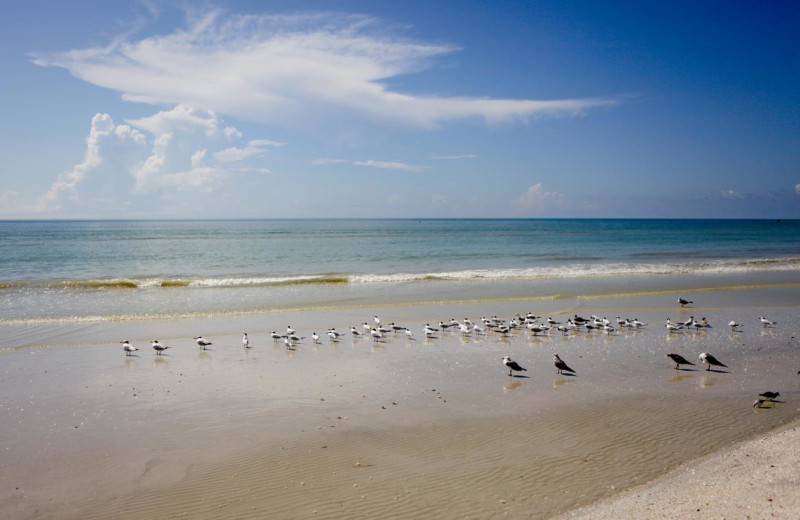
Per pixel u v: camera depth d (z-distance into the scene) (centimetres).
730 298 3700
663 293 3903
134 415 1544
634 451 1273
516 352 2294
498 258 6656
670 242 10806
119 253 7350
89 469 1213
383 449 1304
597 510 982
